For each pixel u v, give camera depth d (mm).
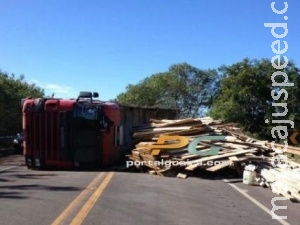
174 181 15695
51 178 15695
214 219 9328
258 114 69688
